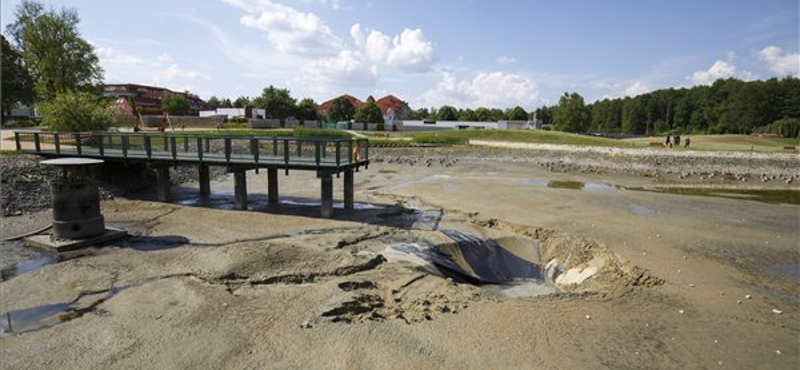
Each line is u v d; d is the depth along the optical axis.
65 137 22.88
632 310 9.69
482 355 7.71
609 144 50.72
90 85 57.19
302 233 15.27
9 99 54.25
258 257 12.30
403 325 8.73
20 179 19.19
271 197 20.62
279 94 91.38
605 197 23.14
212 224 16.39
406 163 39.12
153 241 13.91
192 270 11.35
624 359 7.68
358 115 90.12
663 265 12.56
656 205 21.11
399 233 15.44
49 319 8.70
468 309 9.58
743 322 9.18
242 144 20.00
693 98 122.25
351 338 8.15
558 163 39.59
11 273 11.03
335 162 18.03
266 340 8.02
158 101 99.31
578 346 8.09
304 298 9.79
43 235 13.79
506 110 133.00
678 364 7.56
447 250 14.02
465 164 38.75
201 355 7.52
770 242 14.95
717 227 16.88
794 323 9.16
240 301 9.62
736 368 7.46
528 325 8.87
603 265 12.78
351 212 18.70
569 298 10.39
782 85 91.81
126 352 7.58
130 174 23.11
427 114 142.25
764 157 37.88
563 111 100.06
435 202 21.23
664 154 40.25
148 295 9.84
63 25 53.44
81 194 13.20
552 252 14.54
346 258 12.36
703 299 10.32
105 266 11.59
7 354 7.45
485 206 20.31
